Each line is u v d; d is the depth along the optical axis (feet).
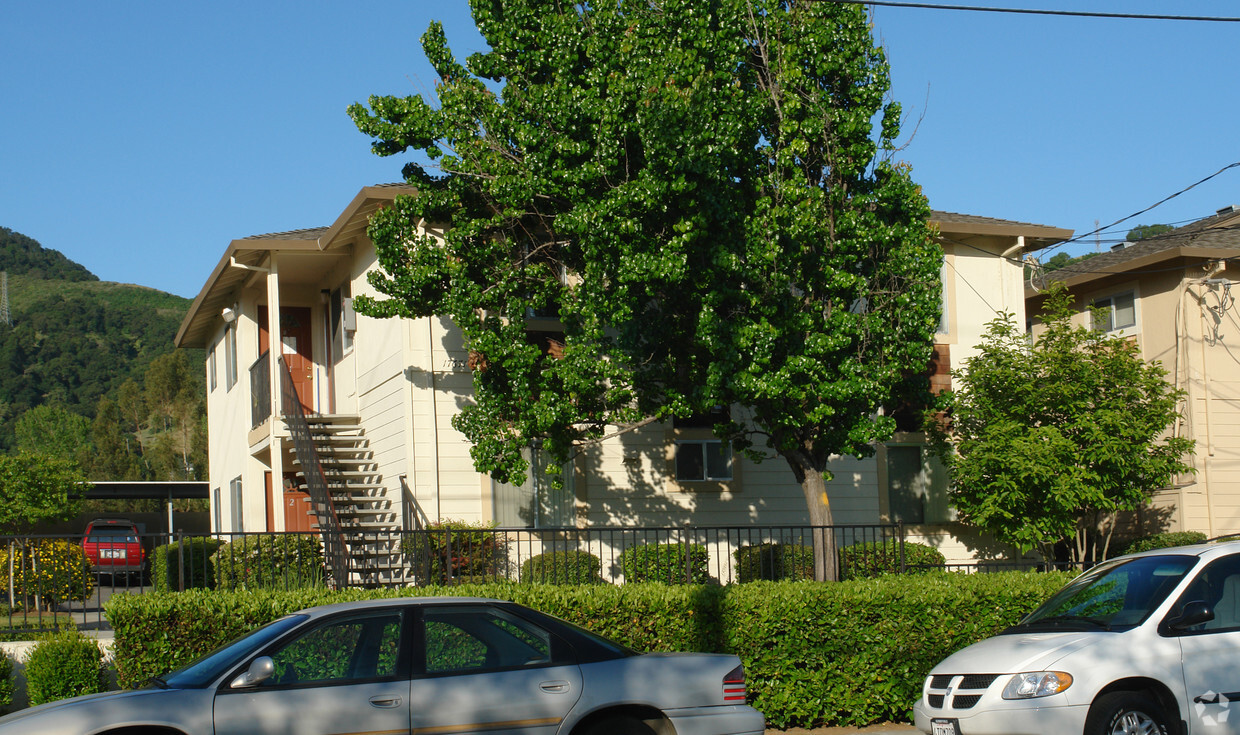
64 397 363.35
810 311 43.83
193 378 291.58
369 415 60.70
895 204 46.14
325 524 49.80
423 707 23.16
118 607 31.60
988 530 59.31
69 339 398.83
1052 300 60.95
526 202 42.19
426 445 54.24
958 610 36.86
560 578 45.52
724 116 40.65
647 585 36.09
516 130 41.81
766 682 35.32
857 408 45.27
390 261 44.96
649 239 39.96
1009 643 29.45
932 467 63.82
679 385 44.80
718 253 40.37
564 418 43.24
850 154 44.06
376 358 59.36
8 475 88.07
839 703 35.68
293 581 41.06
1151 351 76.07
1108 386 57.41
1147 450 57.62
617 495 57.72
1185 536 68.90
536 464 56.29
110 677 34.78
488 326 44.65
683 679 25.16
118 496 106.63
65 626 37.55
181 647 31.81
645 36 40.32
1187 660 27.78
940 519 63.41
